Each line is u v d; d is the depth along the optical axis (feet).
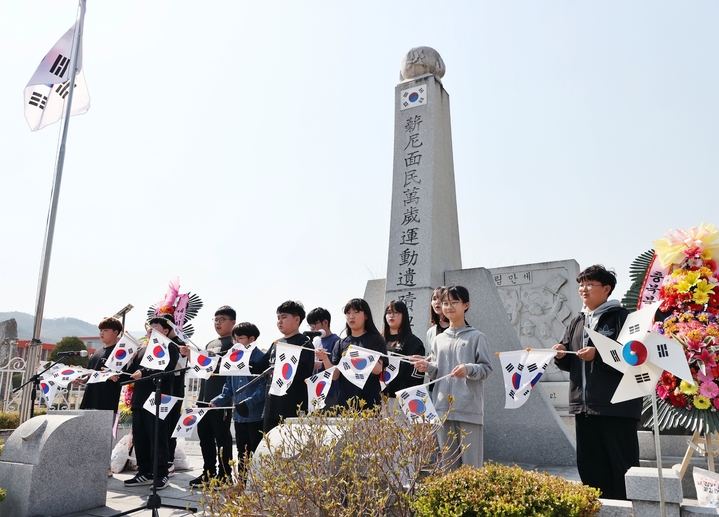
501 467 10.84
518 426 23.90
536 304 36.86
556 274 36.78
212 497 10.28
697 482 11.89
